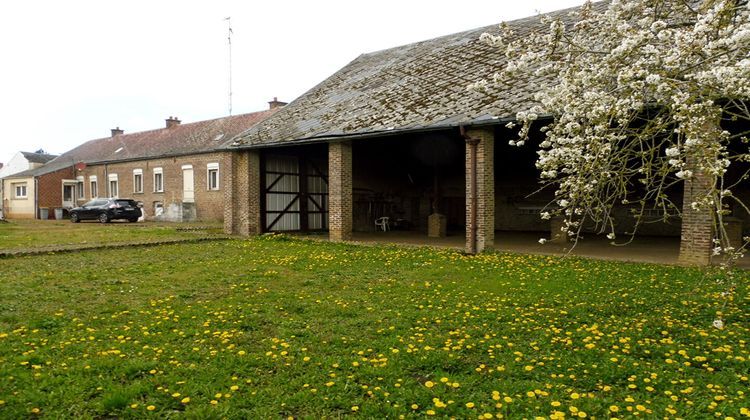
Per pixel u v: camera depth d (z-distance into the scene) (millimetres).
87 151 39281
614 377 4008
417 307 6434
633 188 15414
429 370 4254
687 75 4566
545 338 5027
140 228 21594
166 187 31328
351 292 7508
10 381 3955
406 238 16156
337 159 14680
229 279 8656
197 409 3484
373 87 16797
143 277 8914
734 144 13062
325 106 16969
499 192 19750
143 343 4992
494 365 4324
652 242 14078
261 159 17734
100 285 8148
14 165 45250
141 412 3486
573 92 5535
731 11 4344
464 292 7324
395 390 3795
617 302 6484
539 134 14852
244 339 5125
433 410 3447
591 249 12398
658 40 5172
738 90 4156
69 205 37656
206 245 14320
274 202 18312
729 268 5363
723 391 3707
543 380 3990
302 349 4734
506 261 10344
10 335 5219
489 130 11695
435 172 17078
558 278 8297
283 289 7793
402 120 12859
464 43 17156
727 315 5723
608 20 5699
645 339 4875
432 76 15383
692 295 6773
